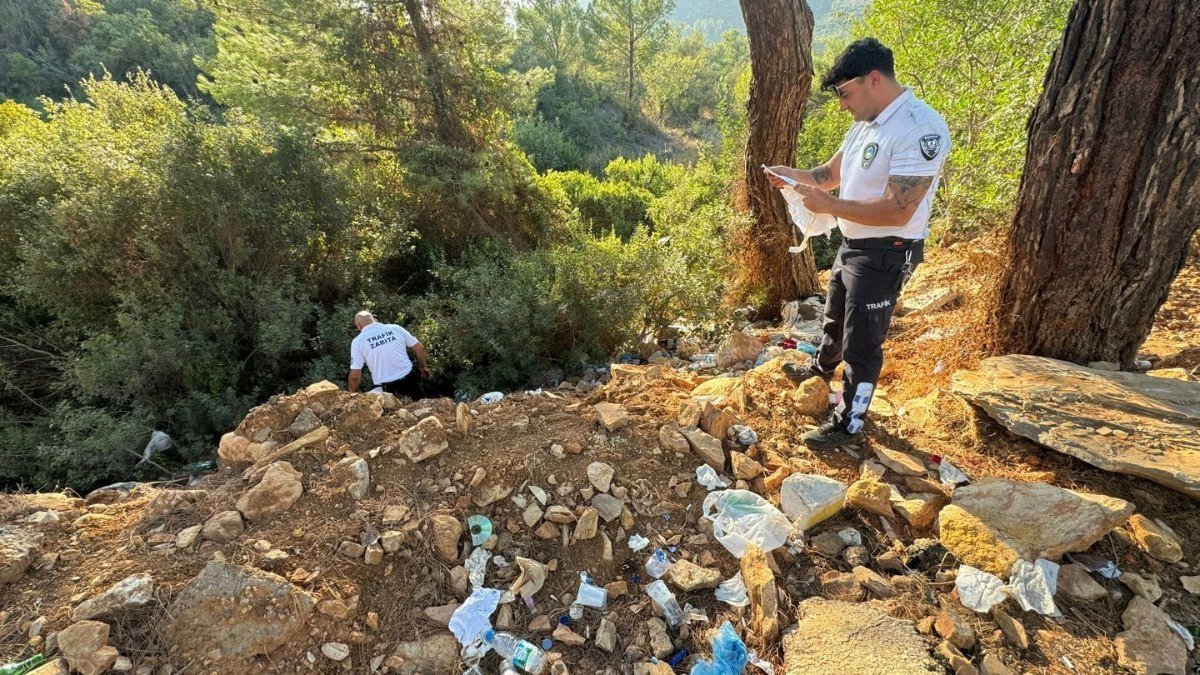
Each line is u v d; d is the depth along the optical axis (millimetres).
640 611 1989
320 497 2275
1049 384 2506
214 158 5203
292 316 5285
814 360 3088
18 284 5051
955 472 2438
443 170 7688
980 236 5039
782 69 4875
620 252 5645
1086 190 2475
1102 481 2270
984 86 6242
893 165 2104
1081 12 2346
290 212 5641
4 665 1608
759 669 1772
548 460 2486
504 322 4945
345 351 5422
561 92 25375
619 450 2592
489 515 2281
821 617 1880
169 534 2102
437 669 1806
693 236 5969
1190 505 2125
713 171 9789
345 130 8094
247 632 1746
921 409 2895
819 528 2244
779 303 5723
